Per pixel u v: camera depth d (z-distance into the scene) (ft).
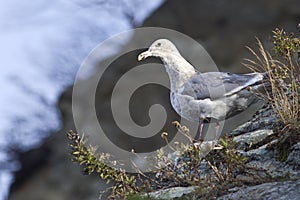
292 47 22.85
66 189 55.47
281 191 19.07
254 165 20.95
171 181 22.35
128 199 21.39
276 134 22.21
